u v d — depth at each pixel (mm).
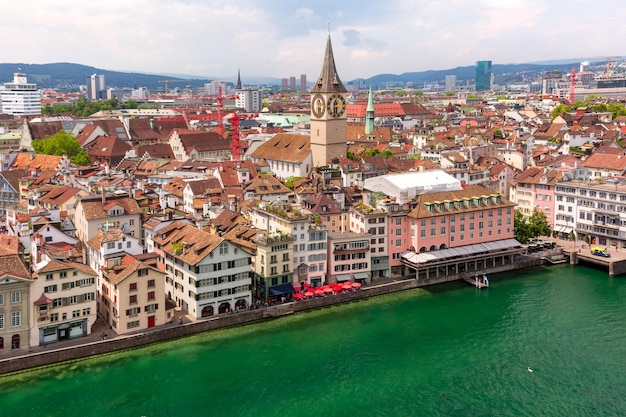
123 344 145375
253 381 135125
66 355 139375
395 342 153375
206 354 145625
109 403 126062
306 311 170500
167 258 169375
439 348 150625
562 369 141000
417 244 192750
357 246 184500
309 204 199125
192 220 191750
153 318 151750
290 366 141500
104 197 192875
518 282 195000
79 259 159250
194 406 125875
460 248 198750
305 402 127938
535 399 129250
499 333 158500
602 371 140000
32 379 133250
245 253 162250
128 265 150875
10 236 159750
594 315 169000
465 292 186750
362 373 139000
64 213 197125
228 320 159125
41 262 143750
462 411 125188
